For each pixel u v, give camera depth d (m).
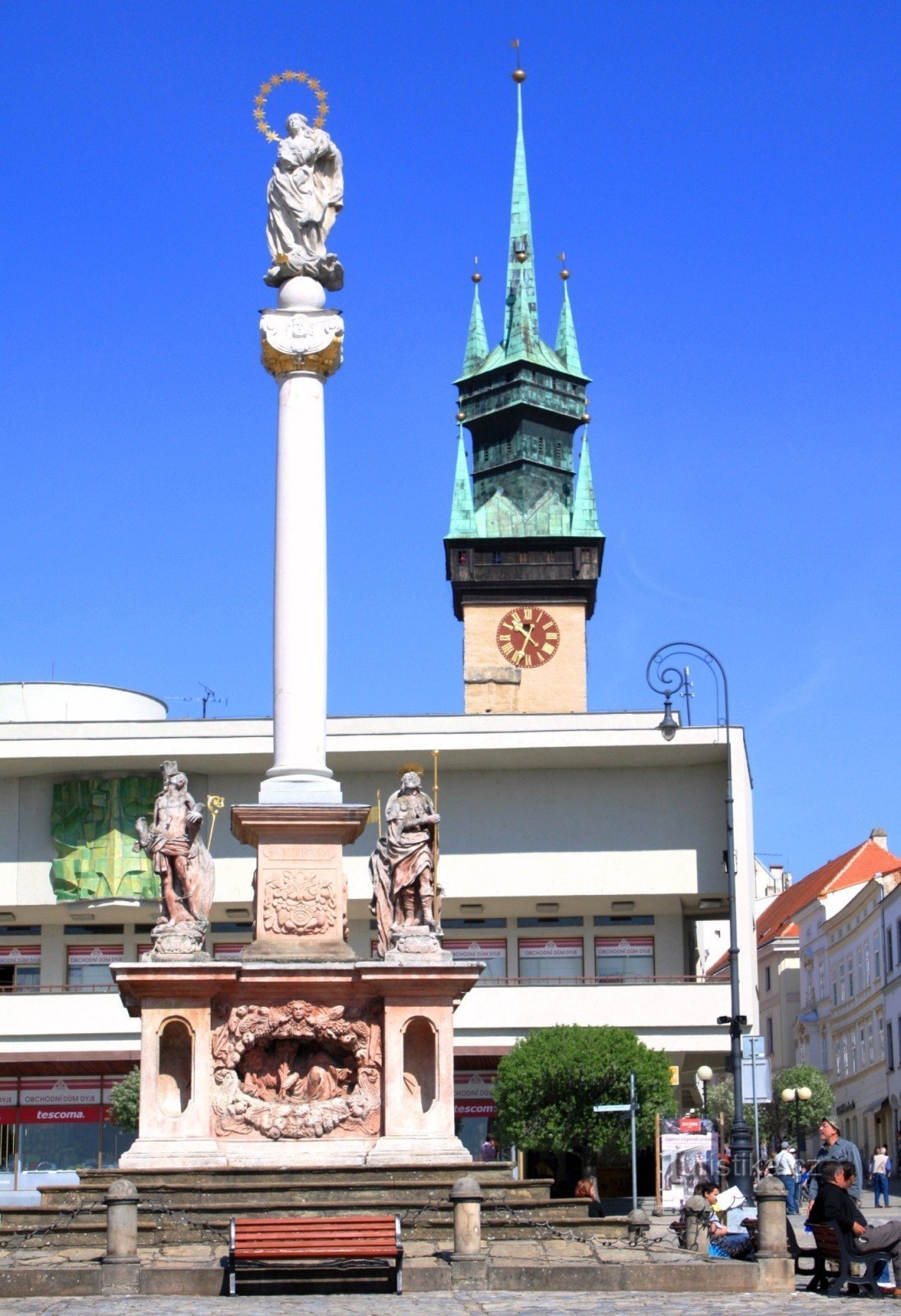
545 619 102.75
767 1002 112.69
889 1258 19.09
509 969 66.81
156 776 65.12
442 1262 19.89
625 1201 55.72
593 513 104.69
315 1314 16.80
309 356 27.31
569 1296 18.70
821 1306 17.77
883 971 84.88
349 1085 24.81
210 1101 24.12
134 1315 16.77
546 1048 53.75
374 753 63.84
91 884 64.56
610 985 61.03
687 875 65.12
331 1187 22.73
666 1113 53.56
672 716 64.19
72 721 64.88
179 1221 21.53
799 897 111.50
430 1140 24.20
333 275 28.22
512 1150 53.88
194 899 25.06
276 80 28.81
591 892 65.19
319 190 28.41
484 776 66.12
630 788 65.88
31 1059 60.53
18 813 66.00
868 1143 88.06
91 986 63.34
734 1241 22.39
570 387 109.44
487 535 103.81
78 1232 21.28
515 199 112.94
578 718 64.75
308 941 25.25
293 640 26.61
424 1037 24.70
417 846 25.36
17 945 67.00
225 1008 24.55
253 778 65.81
